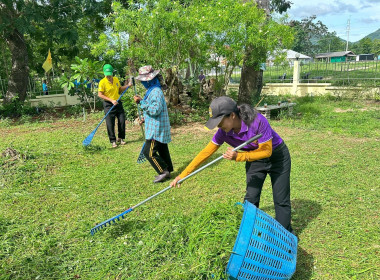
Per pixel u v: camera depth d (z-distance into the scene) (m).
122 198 4.47
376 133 7.66
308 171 5.27
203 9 9.07
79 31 18.23
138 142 7.47
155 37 8.79
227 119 2.67
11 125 10.34
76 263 3.04
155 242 3.17
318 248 3.19
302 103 12.49
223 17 8.73
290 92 15.95
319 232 3.46
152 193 4.62
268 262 2.42
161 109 4.79
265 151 2.71
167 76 10.21
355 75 14.88
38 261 3.05
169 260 2.87
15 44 13.07
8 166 5.54
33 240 3.42
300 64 15.78
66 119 11.01
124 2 14.24
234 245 2.29
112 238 3.44
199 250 2.53
